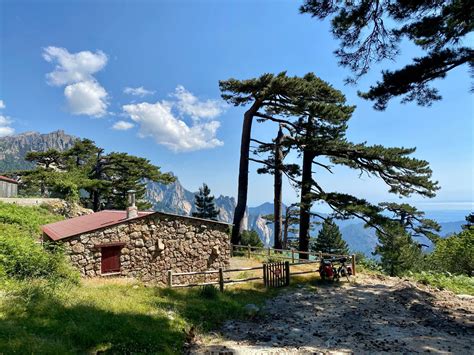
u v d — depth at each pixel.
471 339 9.12
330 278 16.75
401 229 21.31
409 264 28.52
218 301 12.17
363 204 22.83
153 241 16.09
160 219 16.39
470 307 12.47
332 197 23.52
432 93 11.91
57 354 5.96
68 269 12.20
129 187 52.16
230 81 23.39
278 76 22.05
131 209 15.98
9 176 48.66
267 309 12.20
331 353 8.12
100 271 14.66
